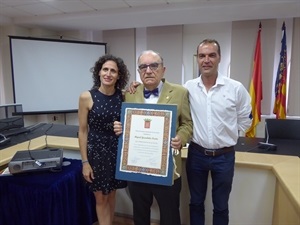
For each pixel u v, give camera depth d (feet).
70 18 13.48
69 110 16.34
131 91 4.85
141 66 4.46
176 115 4.25
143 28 15.92
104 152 4.97
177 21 13.94
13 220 5.24
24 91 15.16
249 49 13.97
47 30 16.53
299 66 13.47
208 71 4.52
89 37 17.13
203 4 11.34
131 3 11.70
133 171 4.37
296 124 8.15
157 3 11.75
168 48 15.37
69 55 15.87
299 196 3.58
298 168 4.87
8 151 6.19
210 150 4.74
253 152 6.35
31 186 5.04
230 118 4.71
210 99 4.66
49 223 4.95
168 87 4.64
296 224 3.96
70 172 5.60
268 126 8.21
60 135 7.95
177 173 4.43
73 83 16.24
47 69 15.51
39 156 5.55
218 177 4.78
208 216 5.99
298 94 13.69
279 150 6.65
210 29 14.78
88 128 5.16
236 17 13.07
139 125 4.38
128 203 7.02
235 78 14.43
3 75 16.11
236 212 5.81
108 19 13.55
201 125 4.74
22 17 14.33
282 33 13.14
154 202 6.56
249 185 5.61
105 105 4.90
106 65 4.84
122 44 16.37
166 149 4.22
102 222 5.63
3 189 5.24
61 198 5.19
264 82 14.05
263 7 11.25
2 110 7.89
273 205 5.48
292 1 10.46
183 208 6.15
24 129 8.27
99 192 5.24
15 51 14.65
